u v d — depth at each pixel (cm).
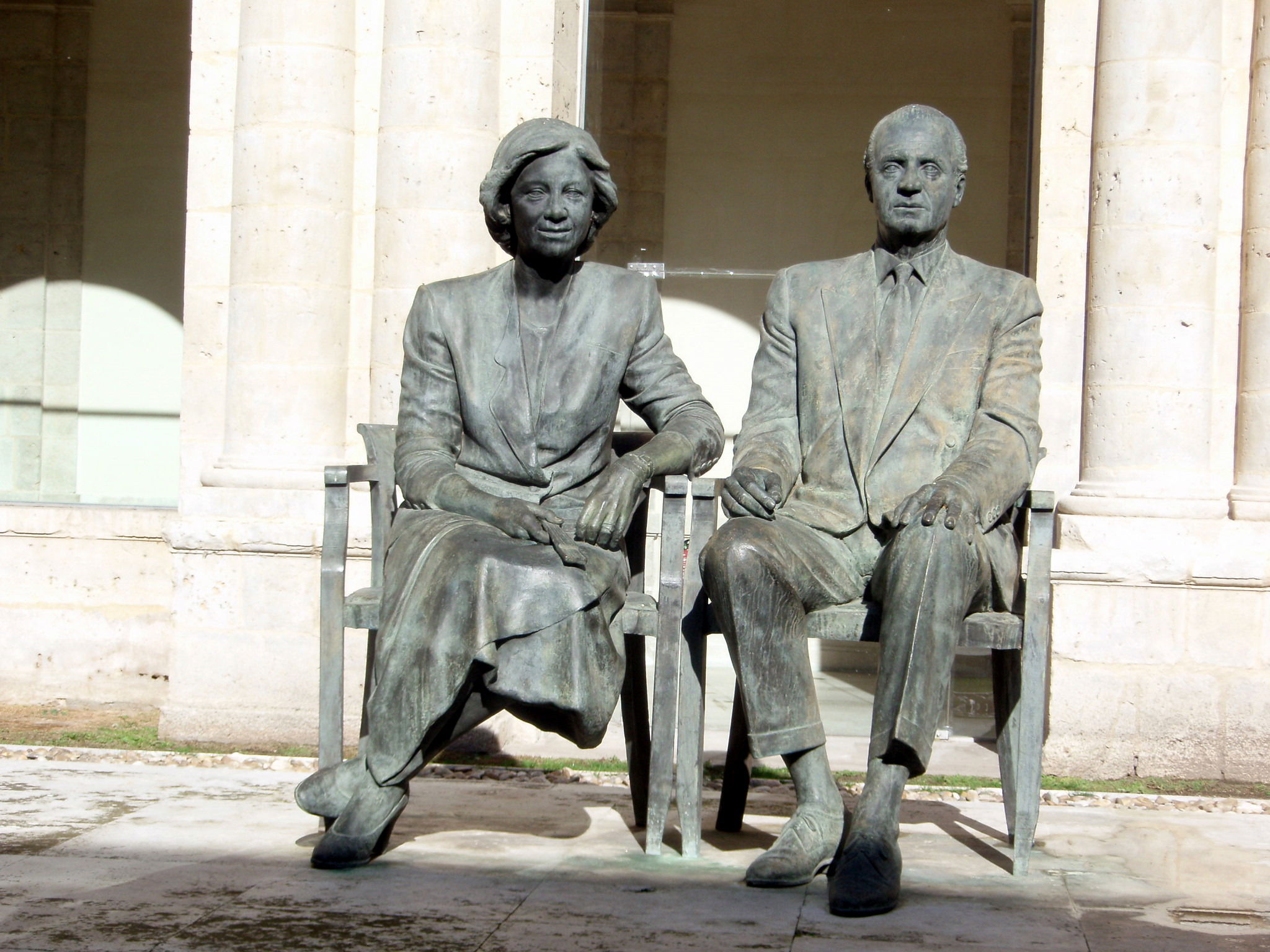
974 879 491
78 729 812
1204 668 725
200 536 763
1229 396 763
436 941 403
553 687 468
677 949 401
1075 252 775
